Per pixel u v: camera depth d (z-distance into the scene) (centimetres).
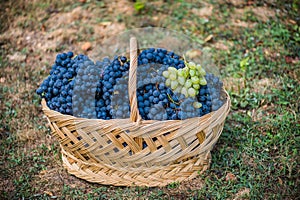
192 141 158
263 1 240
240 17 234
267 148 176
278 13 234
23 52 223
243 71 207
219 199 161
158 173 161
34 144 182
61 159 175
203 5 242
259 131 182
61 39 229
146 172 161
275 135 179
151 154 156
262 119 186
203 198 161
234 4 240
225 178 167
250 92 198
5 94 202
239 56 214
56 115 158
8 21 238
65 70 164
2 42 228
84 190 165
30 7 244
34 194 165
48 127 188
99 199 162
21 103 198
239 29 227
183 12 239
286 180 166
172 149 157
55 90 163
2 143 182
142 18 238
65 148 162
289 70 206
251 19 232
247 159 173
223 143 178
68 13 241
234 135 180
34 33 232
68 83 163
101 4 245
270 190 164
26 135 185
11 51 224
